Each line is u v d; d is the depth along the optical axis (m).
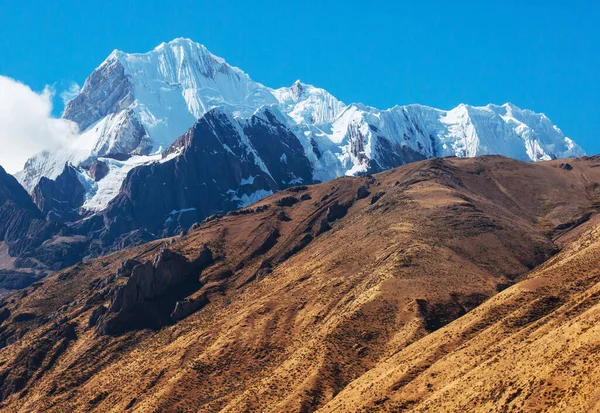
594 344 140.50
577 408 128.00
